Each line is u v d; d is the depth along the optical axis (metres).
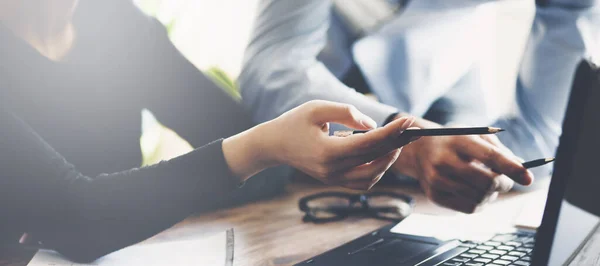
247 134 0.74
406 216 1.03
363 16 1.70
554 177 0.47
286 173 1.31
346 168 0.66
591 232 0.62
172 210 0.78
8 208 0.79
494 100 1.69
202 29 1.99
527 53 1.54
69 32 1.20
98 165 1.25
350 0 1.68
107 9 1.25
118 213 0.79
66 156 1.21
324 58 1.70
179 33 1.98
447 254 0.72
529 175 0.80
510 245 0.75
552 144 1.48
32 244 0.87
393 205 1.11
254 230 0.97
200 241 0.85
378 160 0.68
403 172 0.98
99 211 0.79
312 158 0.66
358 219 1.03
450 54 1.69
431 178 0.90
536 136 1.50
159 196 0.79
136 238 0.79
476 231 0.85
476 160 0.87
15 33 1.12
